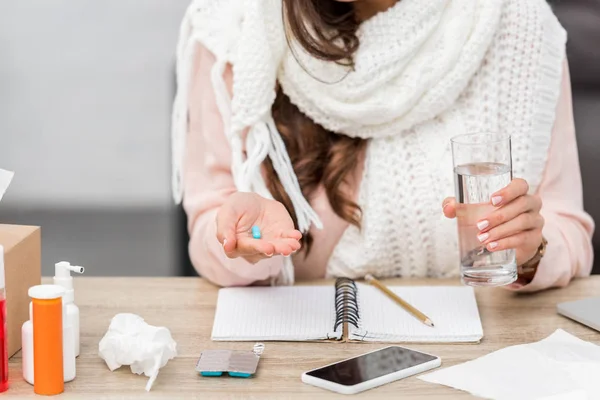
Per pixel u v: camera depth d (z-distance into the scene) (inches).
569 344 45.7
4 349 41.1
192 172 63.1
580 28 79.1
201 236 58.9
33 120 141.4
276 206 50.1
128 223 143.1
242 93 58.1
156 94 140.3
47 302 40.2
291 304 52.4
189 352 46.0
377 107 59.2
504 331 48.8
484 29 59.1
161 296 55.0
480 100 61.1
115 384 41.9
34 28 137.9
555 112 61.6
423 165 60.9
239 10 61.3
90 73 139.6
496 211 46.8
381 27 59.4
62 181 143.4
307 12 59.1
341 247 62.1
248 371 42.4
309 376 41.8
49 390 40.6
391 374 41.8
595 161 81.2
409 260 62.1
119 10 137.2
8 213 143.5
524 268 53.7
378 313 50.2
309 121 61.9
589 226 61.4
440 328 48.0
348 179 62.1
